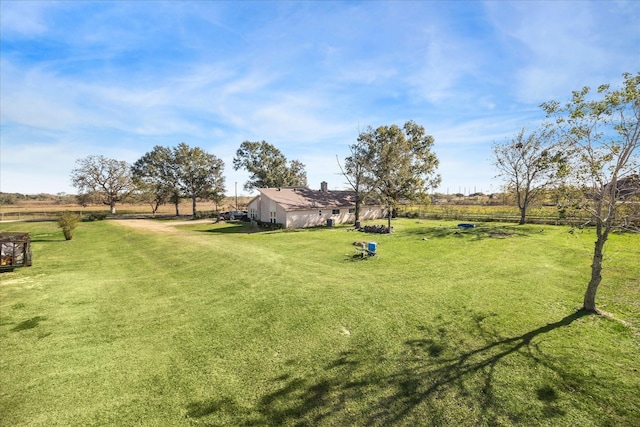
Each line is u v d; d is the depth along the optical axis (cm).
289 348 745
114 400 576
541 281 1176
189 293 1182
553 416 495
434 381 595
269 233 2844
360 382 602
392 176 3516
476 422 489
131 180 5784
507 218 3416
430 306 959
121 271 1561
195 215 5597
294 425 501
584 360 642
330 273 1365
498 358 661
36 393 600
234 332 840
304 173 6675
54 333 859
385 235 2459
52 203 8475
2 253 1612
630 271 1266
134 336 837
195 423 512
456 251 1764
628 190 816
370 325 847
